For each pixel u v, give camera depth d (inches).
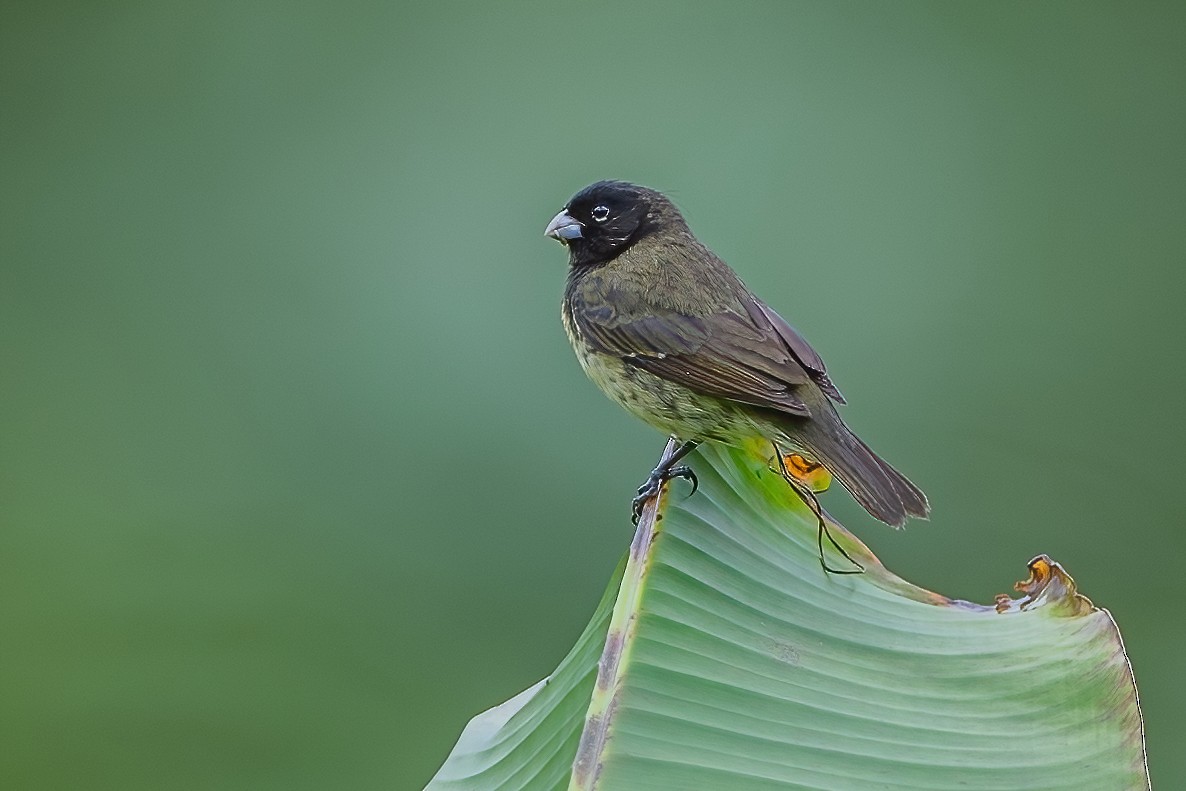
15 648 476.1
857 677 219.6
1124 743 215.0
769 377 307.3
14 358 542.6
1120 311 522.9
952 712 217.6
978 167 538.9
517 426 480.1
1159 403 517.7
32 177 569.3
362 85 553.9
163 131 570.3
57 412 529.3
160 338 542.6
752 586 230.2
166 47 579.2
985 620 233.1
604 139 536.1
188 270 548.7
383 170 542.0
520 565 465.1
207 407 524.7
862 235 526.6
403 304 518.6
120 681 466.0
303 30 567.2
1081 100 540.1
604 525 463.8
